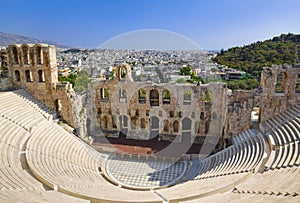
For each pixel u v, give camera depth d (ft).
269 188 47.24
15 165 60.54
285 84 89.51
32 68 102.47
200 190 54.80
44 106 104.94
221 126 99.96
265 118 91.91
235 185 54.90
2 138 70.74
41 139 78.48
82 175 67.72
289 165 56.44
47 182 54.03
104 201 48.67
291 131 73.36
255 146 76.18
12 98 94.58
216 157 82.74
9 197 41.47
